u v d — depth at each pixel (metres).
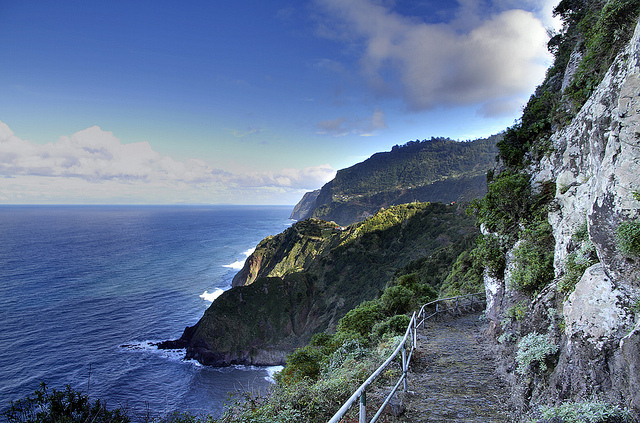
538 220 8.70
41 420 6.80
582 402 4.19
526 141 11.32
